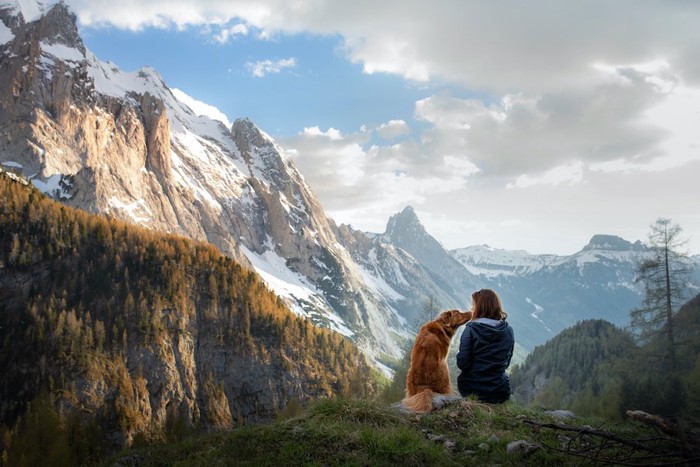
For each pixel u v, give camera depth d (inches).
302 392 6894.7
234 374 6638.8
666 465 265.9
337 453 347.3
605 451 335.0
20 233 6737.2
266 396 6653.5
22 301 6087.6
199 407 6077.8
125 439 4953.3
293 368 7081.7
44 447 3666.3
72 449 3789.4
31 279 6318.9
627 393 1167.6
